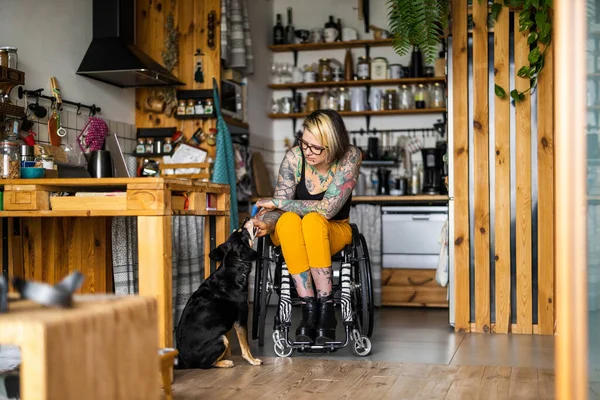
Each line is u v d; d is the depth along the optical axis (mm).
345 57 6512
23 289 1441
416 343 3900
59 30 4348
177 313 4285
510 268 4234
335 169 3637
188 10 5258
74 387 1334
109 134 4844
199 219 4516
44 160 3455
